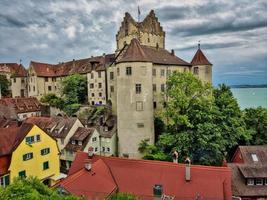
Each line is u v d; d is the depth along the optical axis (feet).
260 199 111.96
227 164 126.00
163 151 168.66
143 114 176.35
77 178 85.20
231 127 161.07
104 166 97.09
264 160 128.26
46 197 47.83
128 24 252.62
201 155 154.20
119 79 177.99
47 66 343.05
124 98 176.45
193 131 148.36
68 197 50.57
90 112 242.58
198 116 147.33
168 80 183.21
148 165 95.50
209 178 87.51
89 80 272.51
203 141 141.59
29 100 289.94
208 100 153.89
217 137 148.05
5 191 45.19
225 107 166.81
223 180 86.94
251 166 121.29
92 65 270.26
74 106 260.42
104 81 258.78
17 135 127.75
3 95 369.09
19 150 122.42
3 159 116.57
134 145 176.45
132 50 177.78
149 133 178.81
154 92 203.82
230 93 184.44
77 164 105.81
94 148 185.78
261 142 173.47
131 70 173.99
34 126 130.31
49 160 138.62
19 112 268.21
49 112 287.07
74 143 183.01
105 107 234.38
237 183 116.06
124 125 177.88
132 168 95.91
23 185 47.75
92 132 184.34
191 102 154.81
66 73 323.57
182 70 223.92
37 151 131.85
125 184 91.20
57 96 318.65
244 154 131.75
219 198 81.41
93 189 82.94
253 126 179.32
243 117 179.01
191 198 82.33
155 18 260.42
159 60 208.44
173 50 237.25
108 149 187.11
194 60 229.25
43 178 135.44
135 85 174.40
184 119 145.18
